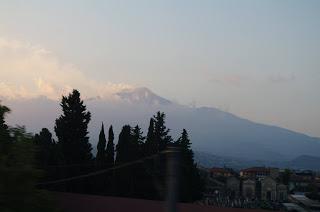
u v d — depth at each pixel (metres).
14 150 10.89
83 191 42.84
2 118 12.10
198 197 49.25
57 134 46.84
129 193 44.31
